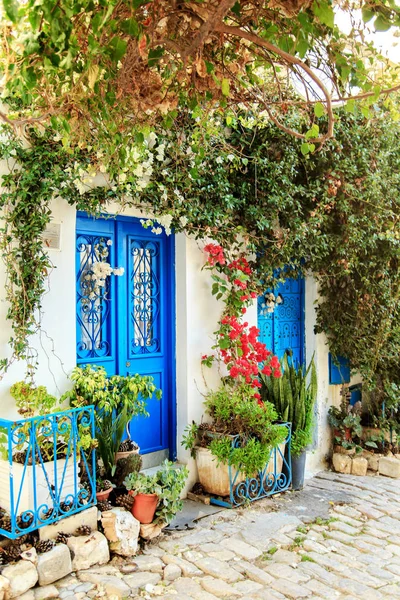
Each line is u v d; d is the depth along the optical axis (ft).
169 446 16.61
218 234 16.17
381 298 20.52
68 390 13.08
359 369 21.07
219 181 15.89
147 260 16.17
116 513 11.94
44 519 10.90
